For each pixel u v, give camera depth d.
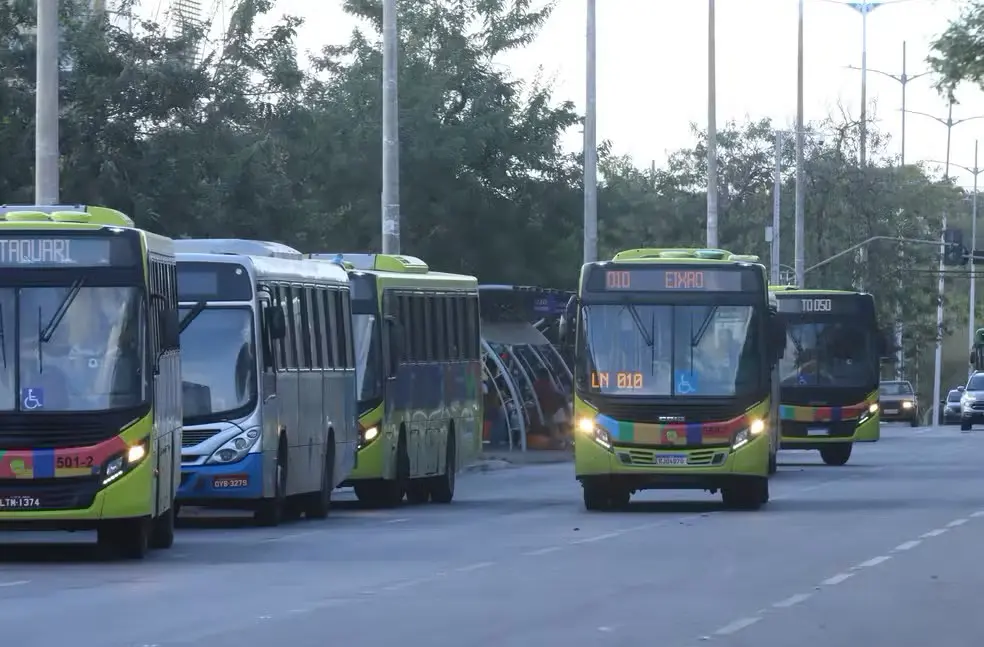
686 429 73.06
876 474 108.31
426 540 60.00
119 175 95.62
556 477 107.06
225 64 103.25
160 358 54.38
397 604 40.91
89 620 38.06
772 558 52.44
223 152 101.38
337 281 78.00
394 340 79.50
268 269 68.44
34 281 52.19
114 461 51.28
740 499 76.31
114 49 98.44
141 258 52.69
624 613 39.22
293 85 105.50
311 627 36.78
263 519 67.94
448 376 89.25
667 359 73.75
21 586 45.31
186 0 104.50
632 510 75.88
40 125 70.19
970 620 38.31
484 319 123.31
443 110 149.12
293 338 70.88
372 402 80.19
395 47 97.62
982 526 65.06
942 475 106.75
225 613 39.25
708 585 45.06
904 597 42.53
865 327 124.31
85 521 51.38
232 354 66.06
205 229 99.56
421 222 144.50
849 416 123.31
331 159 139.88
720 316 74.12
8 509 50.88
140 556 53.38
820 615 39.00
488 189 149.50
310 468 72.00
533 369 129.25
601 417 73.62
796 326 124.62
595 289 74.62
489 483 100.88
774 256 198.12
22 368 51.50
